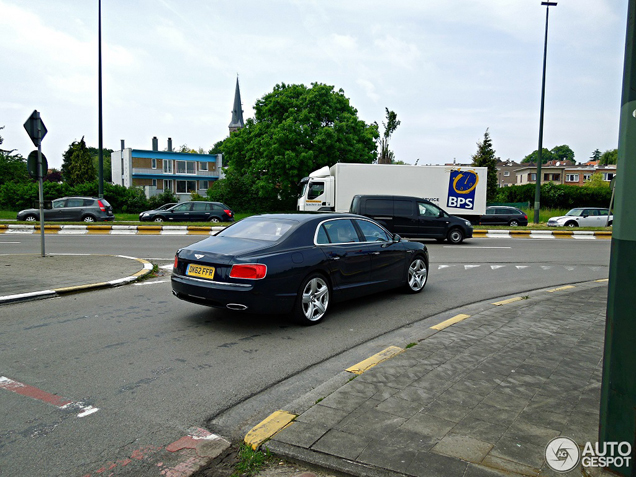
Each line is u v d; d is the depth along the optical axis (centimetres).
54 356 473
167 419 347
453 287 881
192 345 515
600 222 2738
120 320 607
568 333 536
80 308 664
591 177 7494
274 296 554
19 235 1848
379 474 263
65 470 280
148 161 6769
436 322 630
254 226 645
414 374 407
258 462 285
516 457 277
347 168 2239
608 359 243
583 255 1409
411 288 806
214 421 346
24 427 331
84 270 927
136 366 450
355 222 714
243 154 3928
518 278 991
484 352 467
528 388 377
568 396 362
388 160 3438
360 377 400
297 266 577
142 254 1260
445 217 1680
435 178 2256
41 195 1089
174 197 3934
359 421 321
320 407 343
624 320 235
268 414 358
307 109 3484
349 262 658
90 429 330
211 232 2055
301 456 282
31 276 852
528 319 603
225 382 417
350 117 3556
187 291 569
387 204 1647
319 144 3384
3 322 589
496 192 5641
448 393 367
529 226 2597
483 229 2138
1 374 425
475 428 311
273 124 3541
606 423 245
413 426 314
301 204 2442
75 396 383
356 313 674
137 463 289
